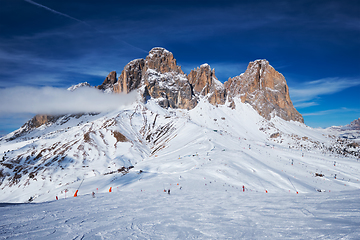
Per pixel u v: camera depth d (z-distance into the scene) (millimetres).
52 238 10602
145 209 18234
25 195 144750
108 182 98062
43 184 159750
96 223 13445
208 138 173000
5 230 12102
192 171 88188
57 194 97000
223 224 11859
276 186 77562
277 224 10688
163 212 16641
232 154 115500
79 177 165875
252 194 28469
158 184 70438
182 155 137250
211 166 94500
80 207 19703
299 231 9070
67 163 192750
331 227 9055
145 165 123125
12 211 17859
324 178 98500
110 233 11258
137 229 11906
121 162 184625
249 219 12453
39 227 12711
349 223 9297
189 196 28141
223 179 77562
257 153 132500
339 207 12633
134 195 30234
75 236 10898
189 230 11211
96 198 26875
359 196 15508
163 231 11250
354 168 121875
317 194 20250
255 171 93438
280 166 110875
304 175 100250
